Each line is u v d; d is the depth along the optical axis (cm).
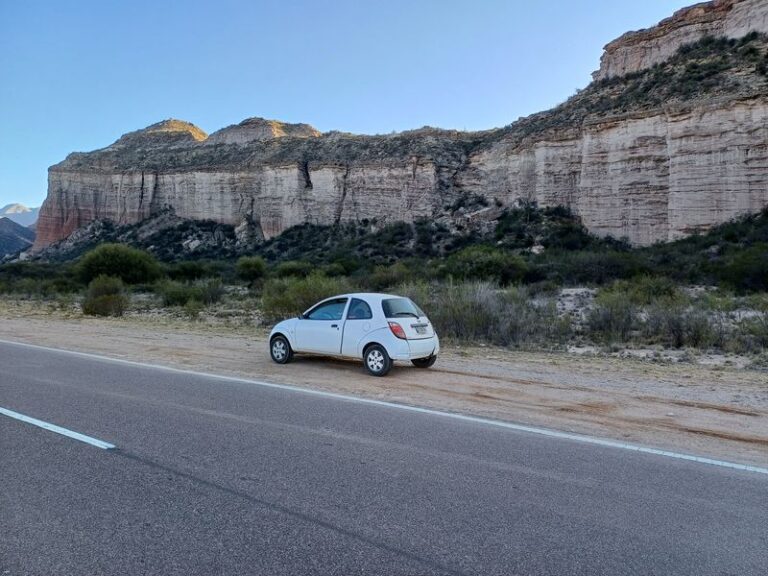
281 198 8144
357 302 1122
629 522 439
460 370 1154
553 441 651
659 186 4809
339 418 739
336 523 432
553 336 1766
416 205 7150
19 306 3409
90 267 5138
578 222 5478
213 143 10356
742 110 4294
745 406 849
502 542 404
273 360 1224
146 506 461
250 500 473
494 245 5425
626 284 2984
